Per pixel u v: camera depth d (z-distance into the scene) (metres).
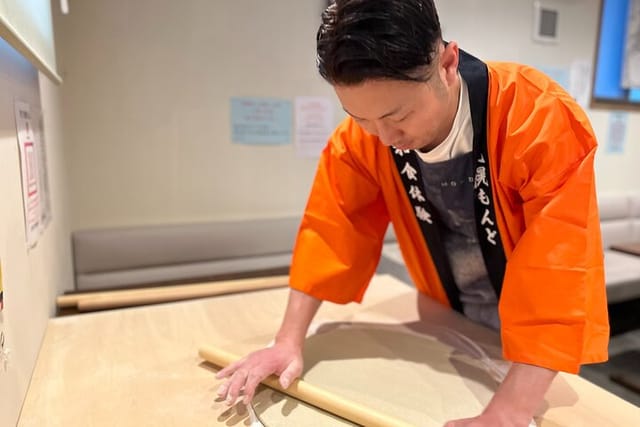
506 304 0.55
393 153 0.71
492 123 0.59
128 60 1.63
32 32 0.69
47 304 0.88
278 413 0.56
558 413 0.56
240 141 1.85
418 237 0.83
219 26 1.74
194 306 0.90
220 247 1.82
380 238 0.81
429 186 0.71
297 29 1.87
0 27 0.48
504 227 0.66
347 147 0.74
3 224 0.56
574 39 2.47
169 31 1.67
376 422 0.52
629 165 2.85
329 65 0.45
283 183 1.96
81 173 1.64
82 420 0.55
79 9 1.55
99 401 0.59
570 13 2.42
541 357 0.51
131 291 1.14
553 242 0.53
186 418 0.55
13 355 0.56
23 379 0.60
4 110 0.61
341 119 2.03
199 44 1.72
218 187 1.85
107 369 0.67
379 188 0.78
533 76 0.60
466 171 0.66
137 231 1.69
